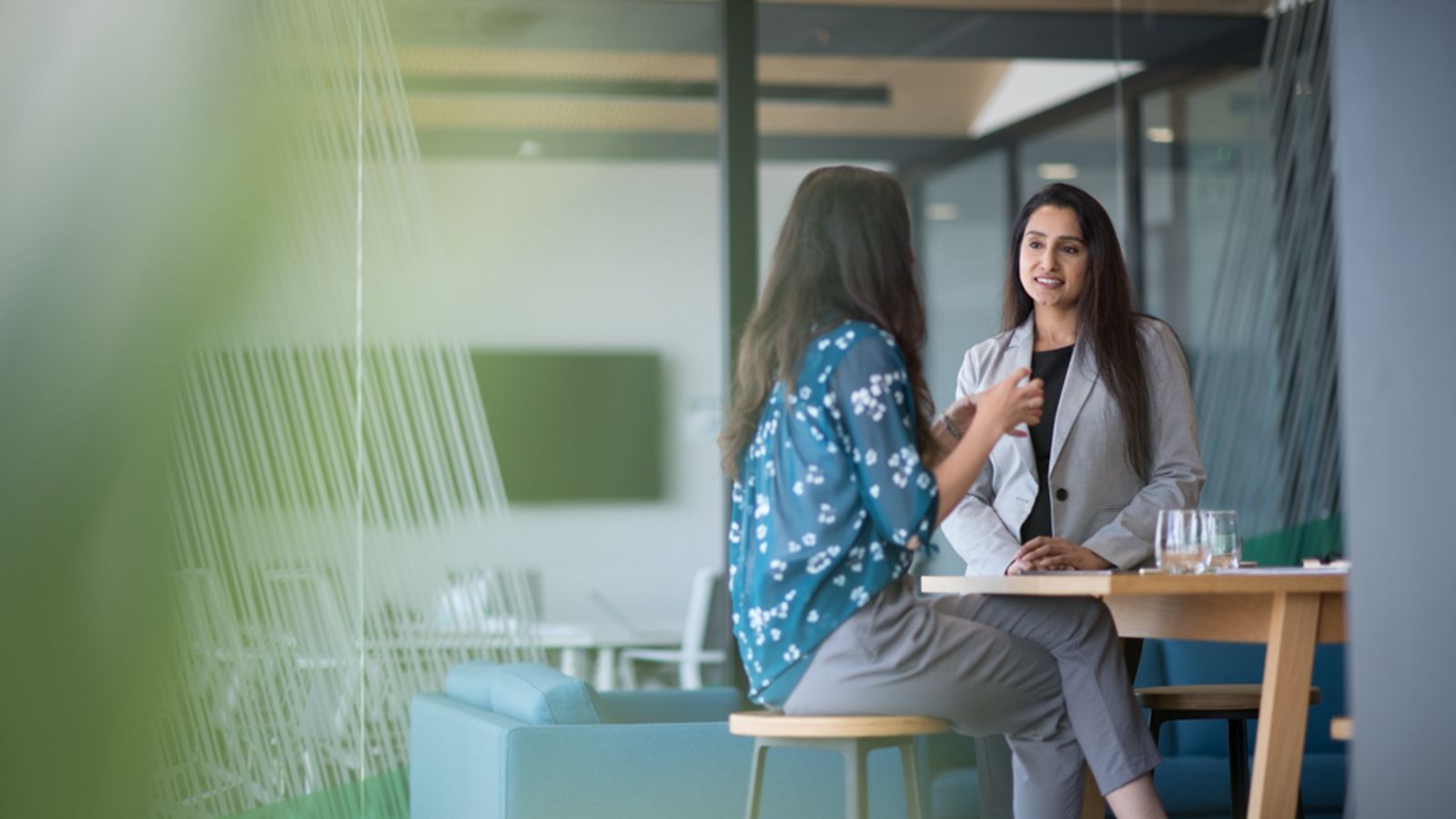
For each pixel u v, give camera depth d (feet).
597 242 31.58
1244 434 19.24
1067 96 25.45
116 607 12.91
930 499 7.15
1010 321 10.30
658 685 26.21
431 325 14.73
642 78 23.63
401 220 14.70
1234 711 9.21
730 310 18.33
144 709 12.83
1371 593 5.49
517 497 31.17
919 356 7.58
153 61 13.37
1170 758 12.62
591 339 31.48
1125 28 21.74
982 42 24.17
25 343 12.91
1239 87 20.01
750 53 18.79
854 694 7.32
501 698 9.88
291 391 14.19
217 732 13.30
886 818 9.23
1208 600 8.25
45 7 13.04
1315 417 18.58
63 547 12.78
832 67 25.38
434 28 21.25
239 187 13.82
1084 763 7.96
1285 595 7.51
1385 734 5.41
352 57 14.62
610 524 31.42
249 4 13.94
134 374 13.21
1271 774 7.51
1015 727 7.77
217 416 13.71
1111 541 9.21
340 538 14.19
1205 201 20.33
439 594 14.53
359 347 14.52
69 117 13.08
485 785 9.07
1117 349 9.76
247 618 13.70
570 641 27.17
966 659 7.44
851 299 7.48
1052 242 9.90
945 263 28.09
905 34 23.75
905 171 28.68
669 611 31.32
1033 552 9.01
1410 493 5.31
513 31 21.25
